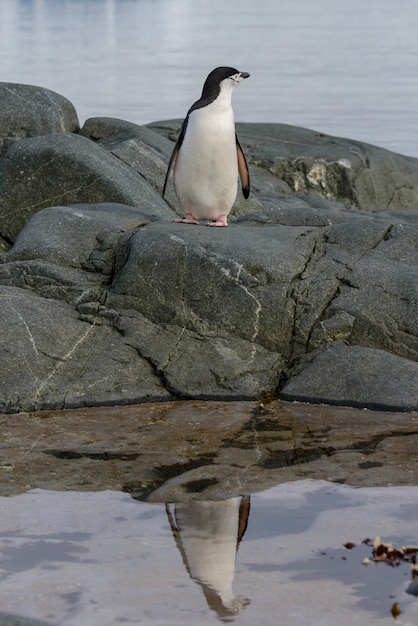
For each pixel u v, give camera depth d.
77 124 19.45
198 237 11.96
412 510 7.55
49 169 15.82
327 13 131.50
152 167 17.62
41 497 7.83
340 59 62.69
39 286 12.03
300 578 6.40
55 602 6.07
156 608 6.01
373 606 6.03
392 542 6.96
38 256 12.40
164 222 13.02
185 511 7.55
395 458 8.75
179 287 11.51
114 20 112.06
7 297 11.44
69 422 9.77
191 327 11.34
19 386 10.26
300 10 142.00
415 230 12.36
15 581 6.34
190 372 10.74
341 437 9.33
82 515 7.46
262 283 11.41
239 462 8.66
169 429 9.57
